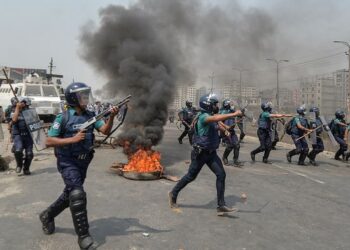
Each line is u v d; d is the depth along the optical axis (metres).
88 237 4.04
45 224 4.58
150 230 4.88
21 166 8.26
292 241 4.75
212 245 4.48
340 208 6.42
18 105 8.07
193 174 5.74
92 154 4.31
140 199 6.32
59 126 4.14
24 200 6.13
